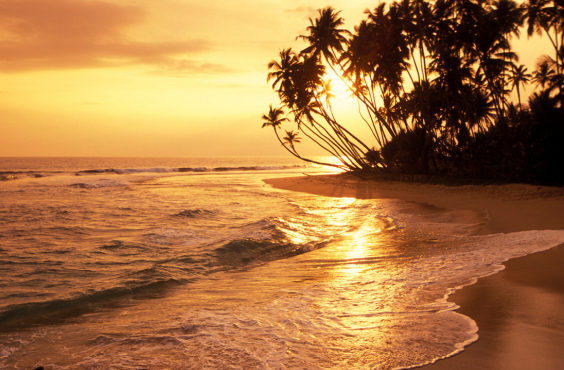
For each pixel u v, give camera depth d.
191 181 40.66
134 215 16.22
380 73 32.72
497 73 27.34
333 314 4.62
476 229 10.96
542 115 22.44
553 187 19.00
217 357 3.54
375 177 34.47
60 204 20.61
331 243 10.30
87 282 6.89
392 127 36.34
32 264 8.25
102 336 4.30
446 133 27.80
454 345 3.45
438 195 20.98
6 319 5.04
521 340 3.44
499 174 23.84
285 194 26.25
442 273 6.20
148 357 3.64
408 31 30.30
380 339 3.72
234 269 7.92
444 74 27.55
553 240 8.08
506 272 5.83
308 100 39.25
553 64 27.42
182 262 8.27
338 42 36.12
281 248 9.77
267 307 5.07
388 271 6.80
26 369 3.54
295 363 3.30
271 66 39.88
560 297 4.51
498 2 26.78
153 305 5.55
